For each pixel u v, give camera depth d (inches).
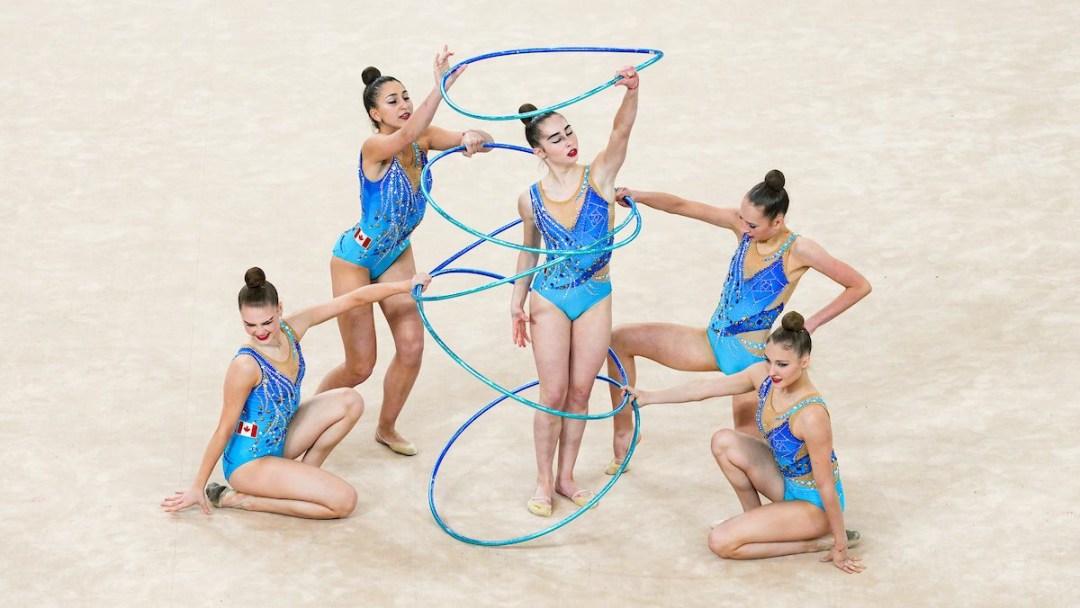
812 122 970.7
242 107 995.9
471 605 490.6
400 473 594.6
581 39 1116.5
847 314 729.0
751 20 1165.7
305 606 485.1
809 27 1147.9
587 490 581.9
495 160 924.6
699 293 752.3
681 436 634.2
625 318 722.8
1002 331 703.1
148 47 1100.5
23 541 521.3
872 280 760.3
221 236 811.4
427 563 519.8
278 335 534.3
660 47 1105.4
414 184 589.3
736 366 565.6
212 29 1140.5
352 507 544.7
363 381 613.0
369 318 591.2
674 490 585.3
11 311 714.2
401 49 1095.6
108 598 486.6
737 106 997.8
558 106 530.9
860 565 513.7
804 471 516.1
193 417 624.7
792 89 1026.1
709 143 937.5
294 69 1061.1
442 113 974.4
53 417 617.0
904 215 834.2
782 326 493.0
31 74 1043.3
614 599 495.8
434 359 697.0
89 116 974.4
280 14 1176.2
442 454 566.6
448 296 539.2
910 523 545.3
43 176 879.7
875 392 653.9
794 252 544.4
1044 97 995.9
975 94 1006.4
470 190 880.3
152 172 892.6
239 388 519.8
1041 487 567.2
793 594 497.4
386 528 545.6
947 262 776.3
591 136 942.4
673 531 550.3
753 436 557.3
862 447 605.9
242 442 536.4
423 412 649.6
